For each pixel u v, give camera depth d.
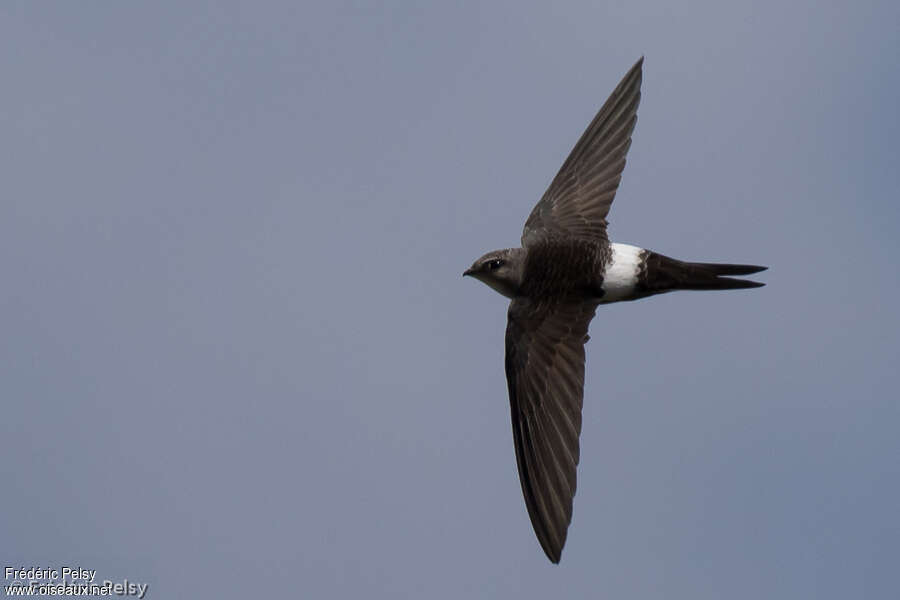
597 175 16.30
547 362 15.30
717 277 15.51
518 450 15.23
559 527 14.77
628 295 15.58
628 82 16.52
